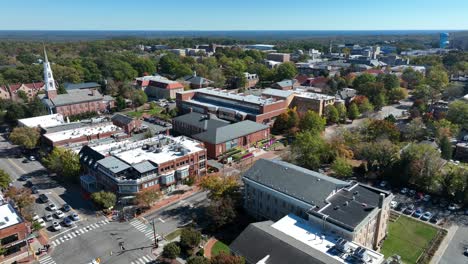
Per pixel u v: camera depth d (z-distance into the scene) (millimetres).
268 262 60281
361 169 110625
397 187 101312
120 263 69500
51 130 132125
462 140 131375
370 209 69688
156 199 88562
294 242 63156
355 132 129875
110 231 80625
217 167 116000
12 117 159250
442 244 74562
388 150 106062
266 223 71188
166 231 80188
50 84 175625
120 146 108438
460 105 147625
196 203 92875
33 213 84250
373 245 73125
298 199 75812
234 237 77875
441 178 95125
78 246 75125
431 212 87438
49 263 69875
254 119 151375
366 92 193500
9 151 133500
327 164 115375
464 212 87250
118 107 193500
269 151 132875
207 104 174125
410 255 71250
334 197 75000
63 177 109500
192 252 72125
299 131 142750
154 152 103750
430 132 133875
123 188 89375
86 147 108938
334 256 59562
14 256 71062
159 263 69125
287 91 182375
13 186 102312
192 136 131500
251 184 85062
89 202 94125
